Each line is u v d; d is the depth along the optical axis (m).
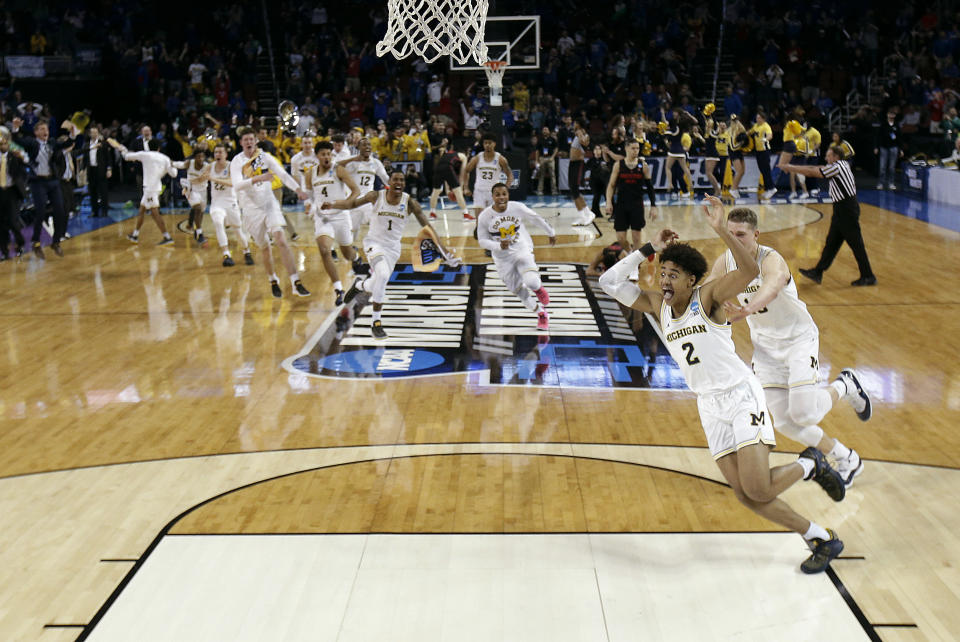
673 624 4.29
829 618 4.33
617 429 6.79
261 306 10.65
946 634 4.19
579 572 4.77
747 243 5.27
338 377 8.07
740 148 19.30
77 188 18.97
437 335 9.40
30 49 25.12
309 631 4.28
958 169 18.05
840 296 10.66
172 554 5.02
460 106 23.67
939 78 24.80
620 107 24.50
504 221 9.27
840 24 26.70
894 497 5.60
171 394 7.67
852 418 6.90
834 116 25.38
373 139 20.28
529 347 8.94
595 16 27.45
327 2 28.02
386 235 9.29
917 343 8.74
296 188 10.39
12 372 8.30
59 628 4.33
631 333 9.42
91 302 10.89
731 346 4.75
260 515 5.47
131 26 25.95
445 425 6.91
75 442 6.66
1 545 5.16
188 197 14.88
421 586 4.65
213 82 25.06
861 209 17.25
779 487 4.61
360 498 5.69
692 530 5.21
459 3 9.18
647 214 17.44
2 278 12.23
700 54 26.50
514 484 5.87
